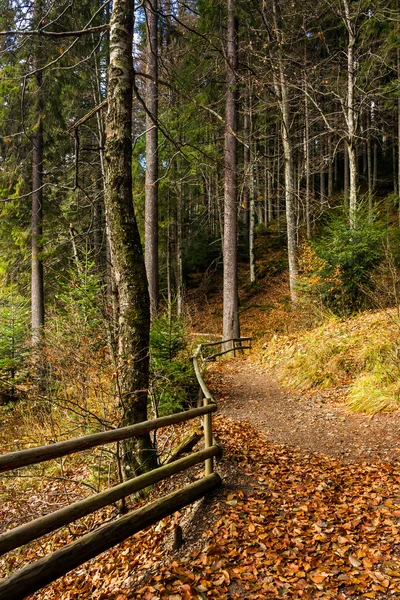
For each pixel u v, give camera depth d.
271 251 25.44
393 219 20.36
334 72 18.03
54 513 2.80
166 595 3.02
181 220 22.73
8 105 12.73
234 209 14.05
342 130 14.84
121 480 4.64
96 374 5.77
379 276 10.86
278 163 20.16
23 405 9.01
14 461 2.58
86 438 3.07
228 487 4.45
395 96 17.75
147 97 12.16
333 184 32.31
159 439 6.45
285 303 18.52
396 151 30.80
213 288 25.14
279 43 12.25
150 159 12.98
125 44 4.62
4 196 13.20
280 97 15.56
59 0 9.62
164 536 3.96
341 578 3.00
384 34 15.49
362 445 5.55
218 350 15.09
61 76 12.55
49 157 14.25
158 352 7.58
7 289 13.99
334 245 12.38
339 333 10.21
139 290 4.63
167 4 6.96
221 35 12.09
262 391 9.26
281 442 6.07
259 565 3.23
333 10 14.52
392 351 7.83
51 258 13.76
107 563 3.96
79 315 7.89
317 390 8.46
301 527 3.69
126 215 4.61
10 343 11.09
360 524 3.67
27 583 2.60
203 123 12.78
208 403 4.68
